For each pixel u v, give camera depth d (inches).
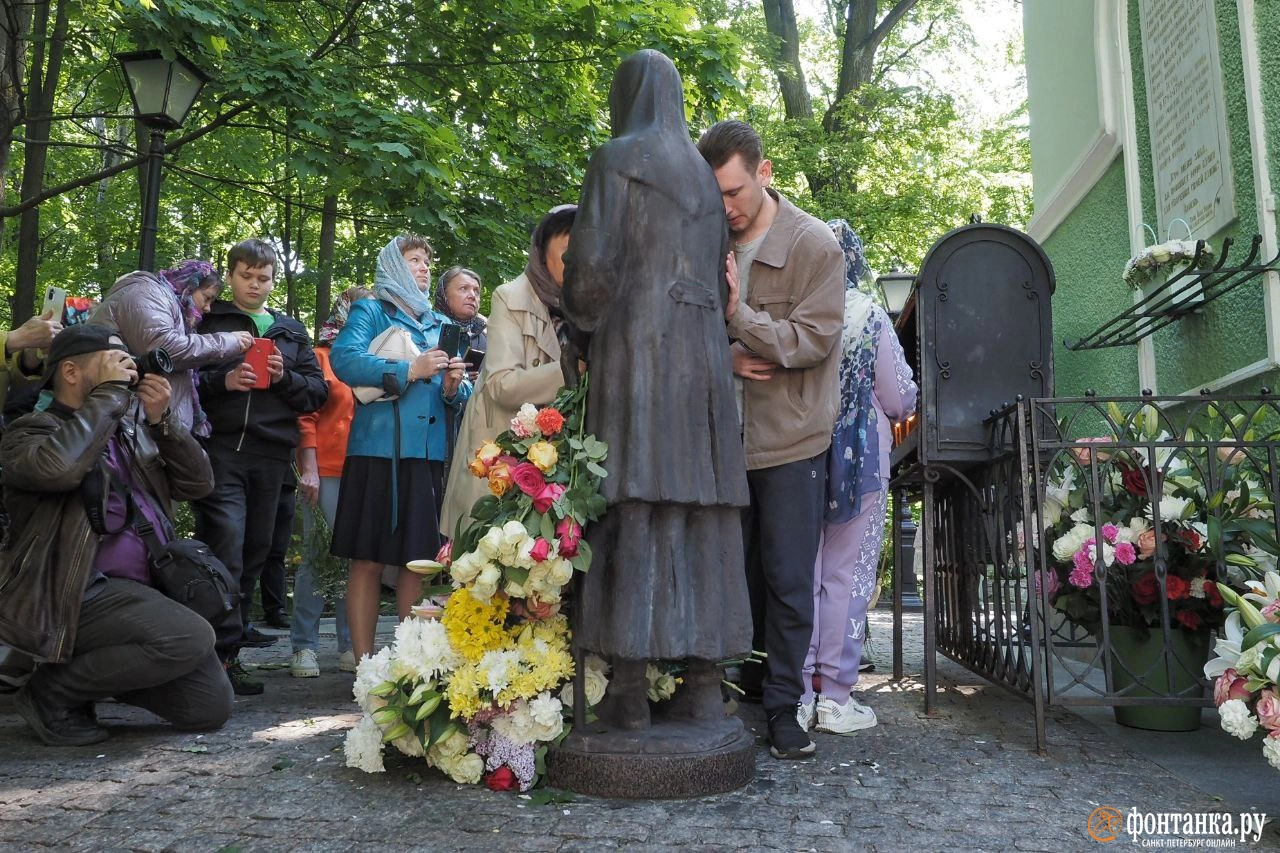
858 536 147.2
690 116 401.7
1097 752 131.1
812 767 122.4
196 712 140.2
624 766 107.3
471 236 394.6
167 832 97.0
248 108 343.3
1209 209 185.6
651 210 112.3
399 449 175.5
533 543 107.9
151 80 263.0
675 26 396.2
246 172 426.6
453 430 190.4
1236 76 178.2
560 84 409.7
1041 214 283.7
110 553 141.9
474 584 111.7
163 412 152.1
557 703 110.6
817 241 132.7
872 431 148.6
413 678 113.8
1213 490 135.6
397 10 389.1
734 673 173.9
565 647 116.8
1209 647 140.7
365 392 175.6
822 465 134.6
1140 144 222.8
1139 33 223.8
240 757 126.5
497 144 418.0
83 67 397.4
